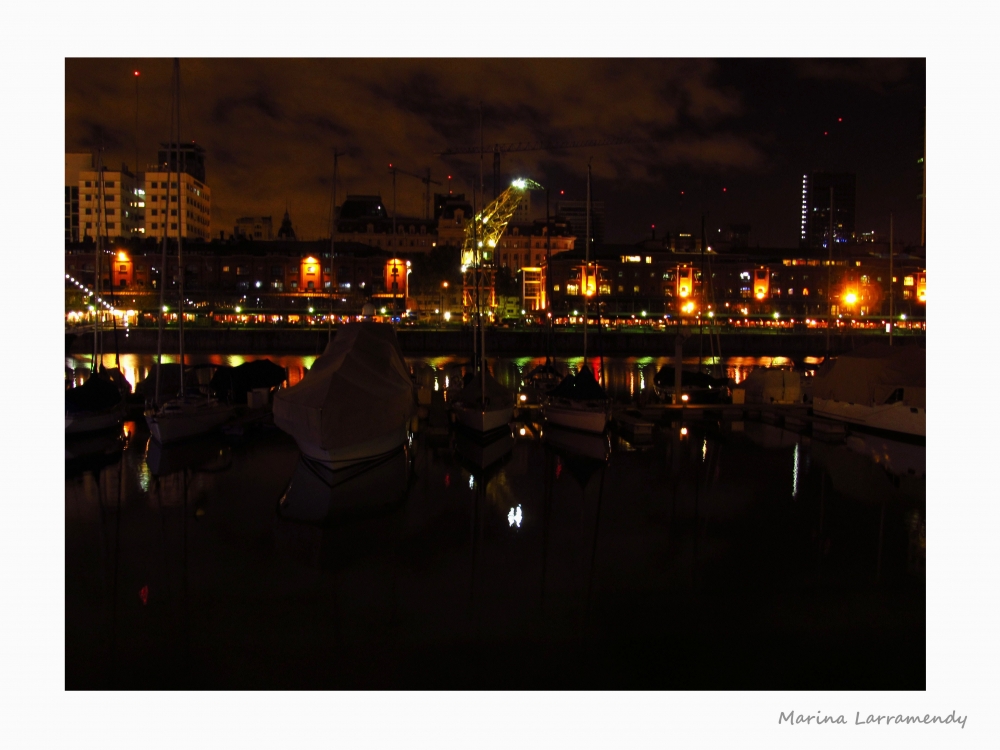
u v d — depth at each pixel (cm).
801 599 1691
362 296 13288
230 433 3512
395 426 2800
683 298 13338
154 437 3394
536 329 10750
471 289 11625
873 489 2628
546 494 2566
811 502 2473
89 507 2384
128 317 10588
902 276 13888
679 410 4184
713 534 2150
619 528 2202
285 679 1353
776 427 3897
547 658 1427
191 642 1489
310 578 1817
